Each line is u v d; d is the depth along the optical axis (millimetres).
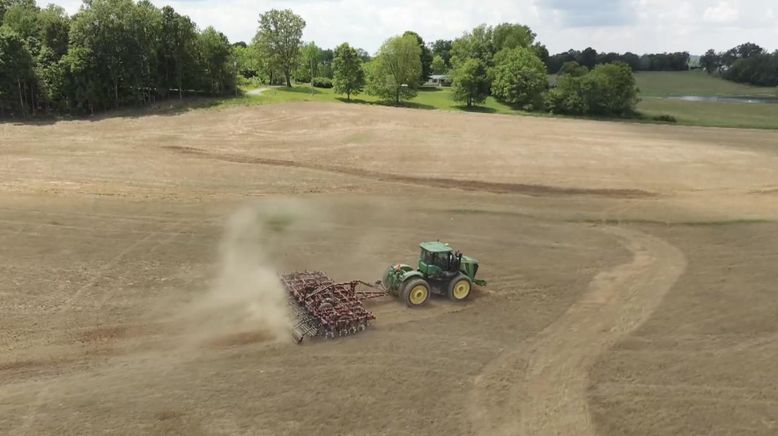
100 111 67500
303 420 13523
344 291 18859
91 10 66438
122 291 20656
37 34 73062
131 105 70312
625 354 17078
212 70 77312
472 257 25594
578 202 35594
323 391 14711
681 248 27219
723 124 78875
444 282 20625
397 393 14742
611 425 13750
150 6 72562
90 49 66750
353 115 66438
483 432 13352
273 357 16359
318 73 152375
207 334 17641
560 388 15242
